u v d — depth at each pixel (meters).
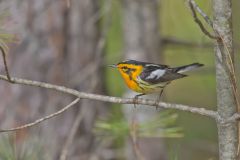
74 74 12.75
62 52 12.63
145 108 12.09
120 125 8.51
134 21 12.44
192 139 14.62
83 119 12.94
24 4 12.22
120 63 9.77
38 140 8.49
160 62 12.59
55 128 12.52
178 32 12.78
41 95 12.48
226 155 6.55
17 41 7.57
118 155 12.88
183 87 16.69
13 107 12.41
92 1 12.96
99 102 13.20
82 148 12.92
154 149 12.44
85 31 12.88
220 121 6.53
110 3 11.72
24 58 12.39
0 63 12.23
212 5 6.46
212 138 15.56
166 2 12.60
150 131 8.47
